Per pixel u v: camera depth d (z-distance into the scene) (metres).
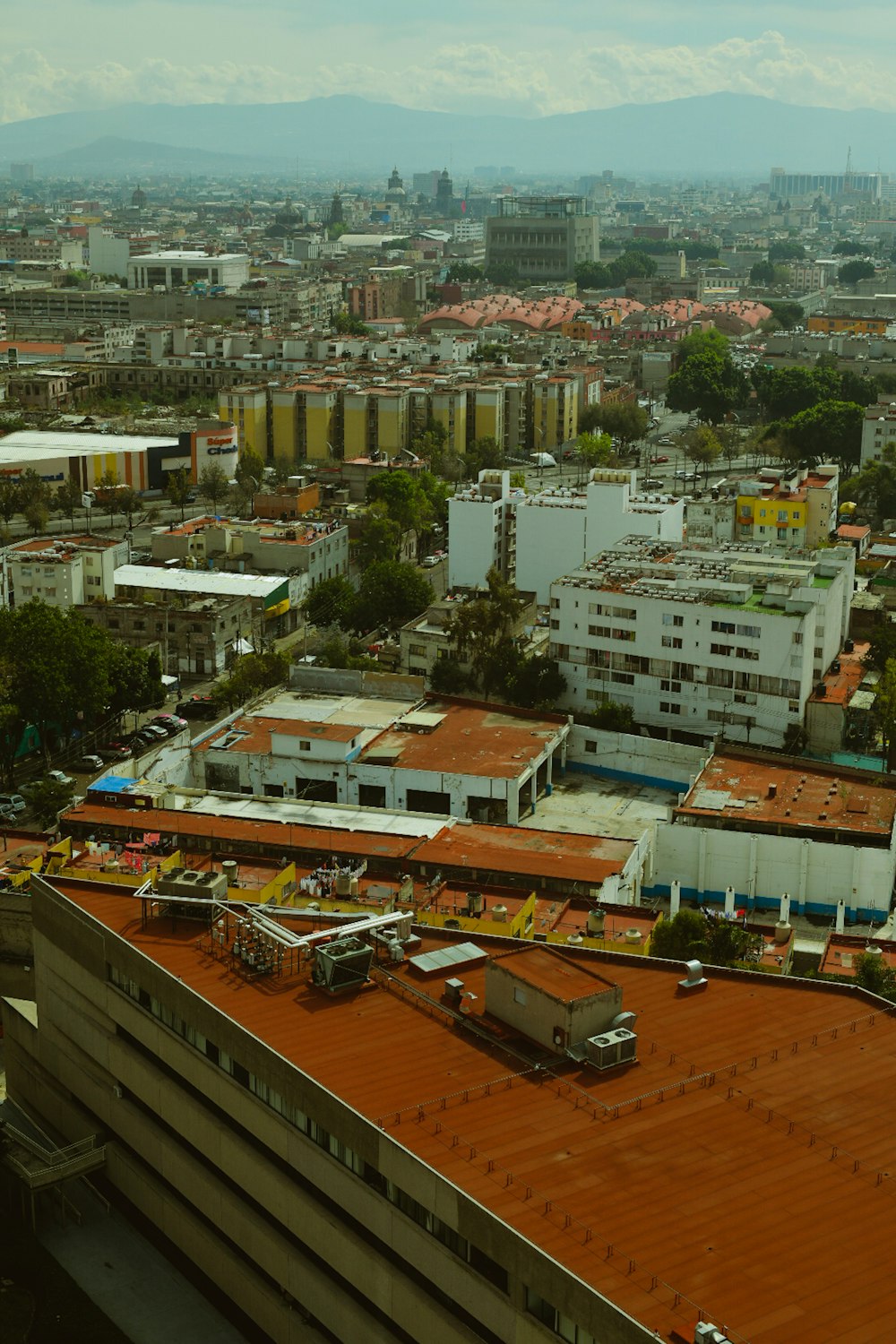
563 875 160.88
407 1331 93.69
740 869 187.62
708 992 114.38
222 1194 109.69
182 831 170.25
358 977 113.25
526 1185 89.44
